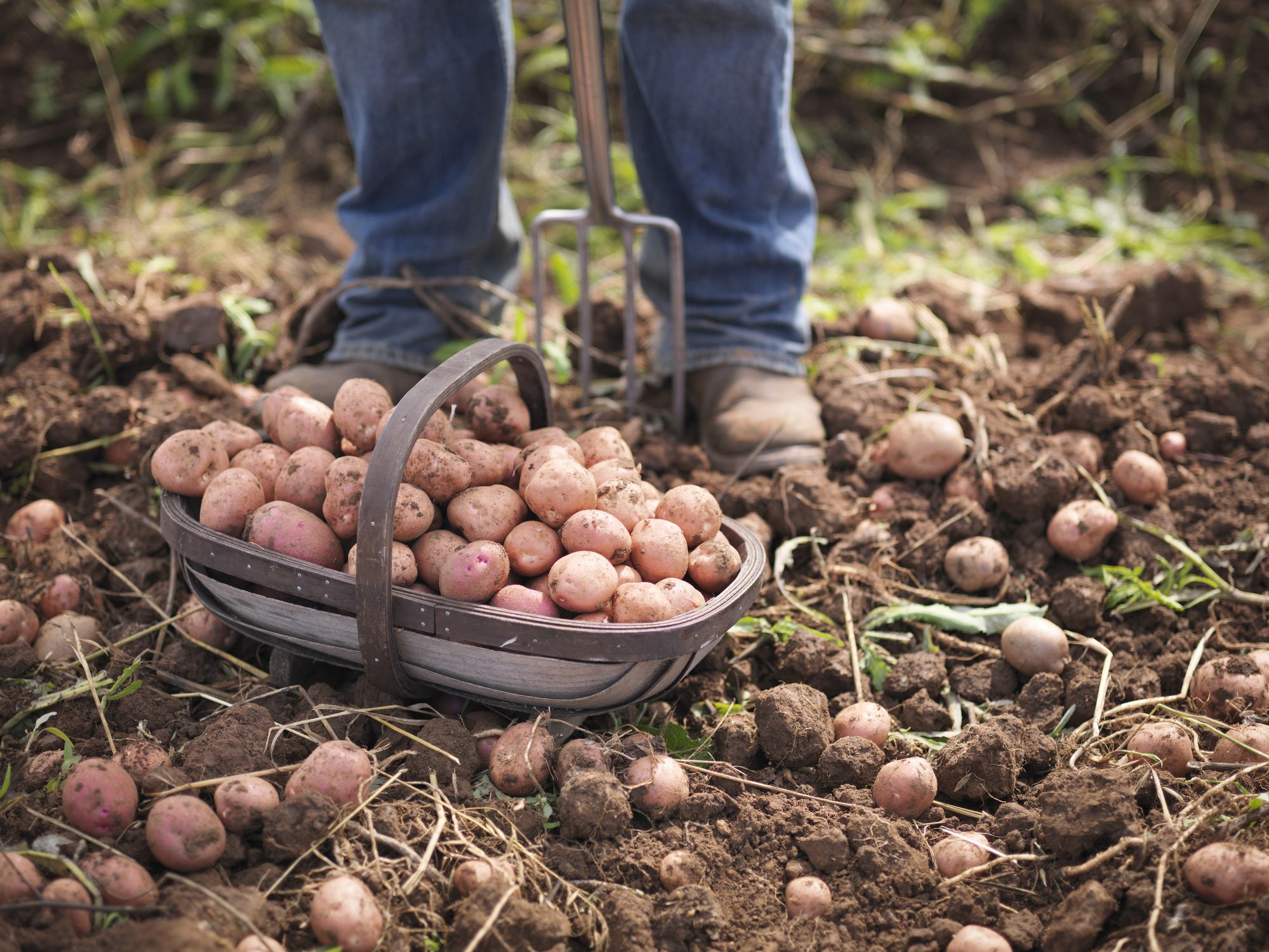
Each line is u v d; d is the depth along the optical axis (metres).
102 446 2.12
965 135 3.09
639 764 1.76
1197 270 2.35
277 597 1.79
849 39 3.12
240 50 3.16
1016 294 2.47
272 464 1.85
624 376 2.34
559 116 3.10
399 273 2.17
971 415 2.14
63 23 3.13
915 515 2.06
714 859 1.72
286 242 2.74
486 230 2.18
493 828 1.71
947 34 3.17
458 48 2.03
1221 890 1.64
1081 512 2.00
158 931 1.58
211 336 2.24
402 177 2.13
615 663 1.71
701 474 2.10
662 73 2.05
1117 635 1.95
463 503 1.79
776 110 2.08
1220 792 1.73
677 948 1.66
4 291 2.25
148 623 1.94
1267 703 1.84
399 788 1.75
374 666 1.74
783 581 2.04
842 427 2.17
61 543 2.01
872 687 1.92
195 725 1.82
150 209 2.89
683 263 2.17
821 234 2.89
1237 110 3.01
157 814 1.67
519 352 1.83
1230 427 2.15
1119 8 3.12
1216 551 2.01
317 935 1.63
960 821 1.77
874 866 1.71
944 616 1.95
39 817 1.69
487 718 1.82
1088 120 3.08
